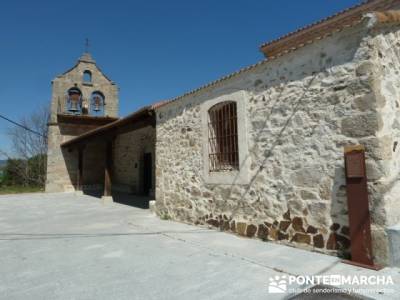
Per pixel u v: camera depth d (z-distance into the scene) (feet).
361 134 10.91
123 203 34.14
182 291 9.36
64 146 53.72
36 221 24.16
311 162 12.60
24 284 10.42
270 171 14.43
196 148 19.70
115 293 9.38
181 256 13.03
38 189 69.82
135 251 14.11
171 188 22.33
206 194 18.67
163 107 23.50
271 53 26.18
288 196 13.52
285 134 13.76
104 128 33.40
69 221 23.59
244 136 15.83
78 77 55.93
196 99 19.86
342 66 11.64
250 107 15.69
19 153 86.63
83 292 9.55
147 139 41.37
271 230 14.30
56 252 14.47
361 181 10.65
